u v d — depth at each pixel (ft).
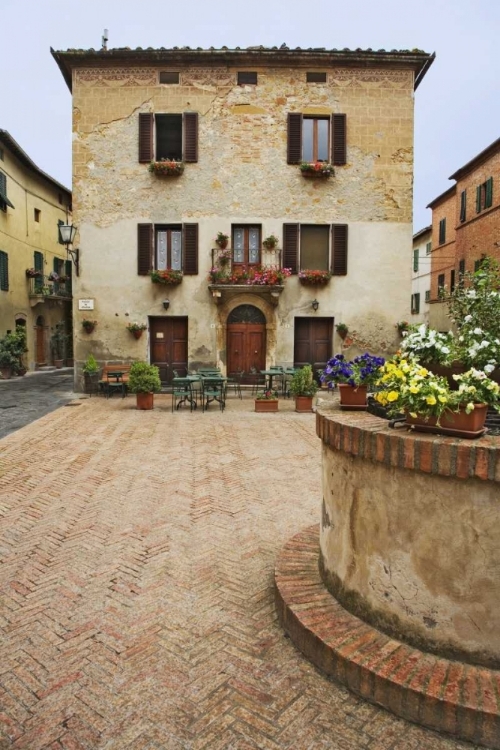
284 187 52.85
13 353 74.08
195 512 18.19
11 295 78.84
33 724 8.38
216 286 51.49
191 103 52.26
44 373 83.51
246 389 54.70
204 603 12.06
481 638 8.60
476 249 74.74
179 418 38.88
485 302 16.67
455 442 8.45
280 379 53.62
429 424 9.12
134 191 52.60
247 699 8.91
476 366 11.59
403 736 8.07
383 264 53.36
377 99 52.47
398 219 53.16
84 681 9.38
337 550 10.78
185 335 54.49
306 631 9.90
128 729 8.26
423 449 8.57
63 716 8.54
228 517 17.71
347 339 53.57
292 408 44.55
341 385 12.17
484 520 8.40
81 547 15.26
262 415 40.50
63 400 49.14
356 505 10.03
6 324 77.15
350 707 8.69
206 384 44.50
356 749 7.84
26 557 14.60
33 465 24.75
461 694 8.07
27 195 84.94
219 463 25.04
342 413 11.59
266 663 9.84
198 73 52.08
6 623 11.26
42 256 90.94
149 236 52.65
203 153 52.60
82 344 53.47
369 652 9.12
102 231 52.80
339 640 9.49
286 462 25.31
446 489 8.61
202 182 52.65
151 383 43.01
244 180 52.75
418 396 8.76
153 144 52.29
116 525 16.98
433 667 8.66
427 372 9.32
